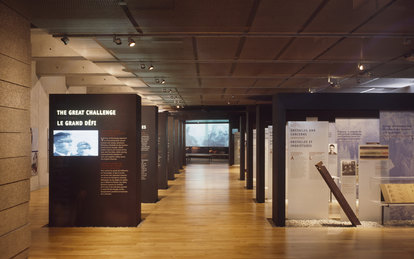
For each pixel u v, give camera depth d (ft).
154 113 30.22
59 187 21.77
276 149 22.29
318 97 21.97
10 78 12.50
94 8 14.07
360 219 23.17
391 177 23.12
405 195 22.58
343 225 22.24
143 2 13.33
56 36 18.30
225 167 68.95
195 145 90.74
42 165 38.58
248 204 29.66
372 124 26.84
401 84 34.09
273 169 23.22
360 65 23.81
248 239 19.07
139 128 22.88
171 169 47.80
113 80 39.55
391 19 15.37
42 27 16.81
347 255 16.58
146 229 21.17
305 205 23.71
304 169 23.65
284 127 21.97
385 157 23.06
